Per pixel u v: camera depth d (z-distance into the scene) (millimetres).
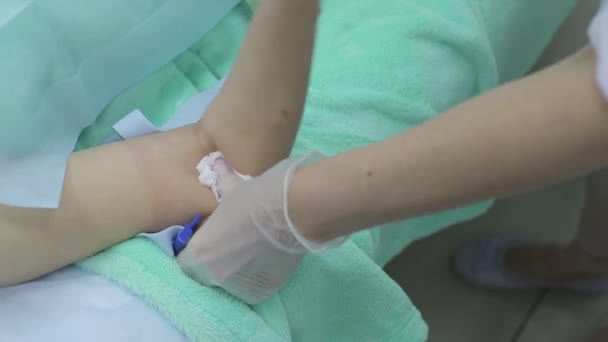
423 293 1455
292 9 881
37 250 903
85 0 998
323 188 811
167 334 902
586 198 1351
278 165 855
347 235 844
